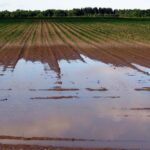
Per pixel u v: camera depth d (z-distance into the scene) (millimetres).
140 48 37000
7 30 64500
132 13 146375
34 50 36562
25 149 11922
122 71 24750
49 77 23172
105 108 16422
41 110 16234
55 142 12539
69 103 17297
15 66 27250
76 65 27609
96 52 34750
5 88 20344
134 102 17328
